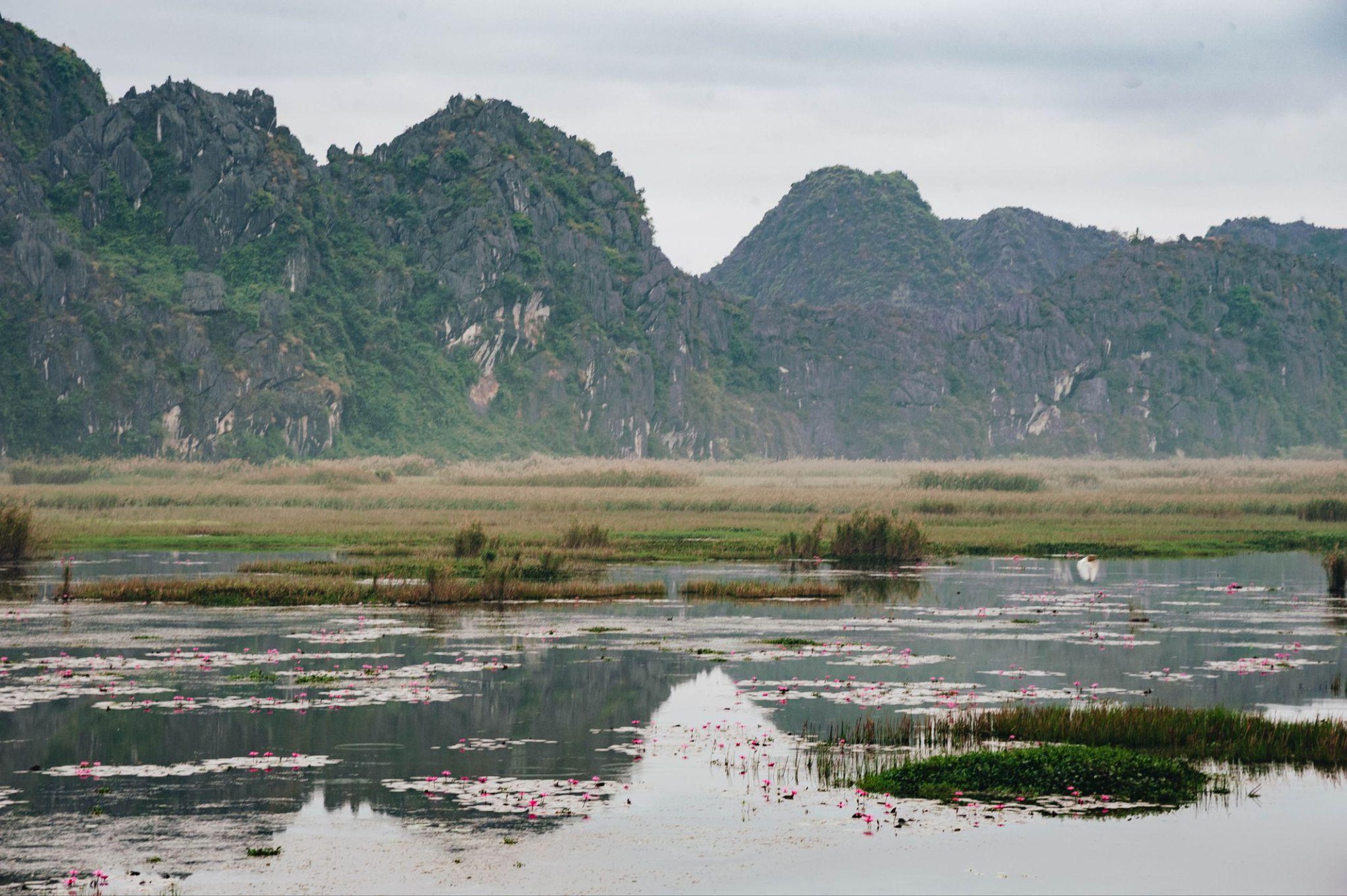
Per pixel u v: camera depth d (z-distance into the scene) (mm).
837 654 42812
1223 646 44781
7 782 27250
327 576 62094
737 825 24688
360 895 21266
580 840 23891
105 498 113000
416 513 105938
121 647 43031
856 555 76438
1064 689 37219
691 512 112688
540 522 96375
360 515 103062
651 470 160250
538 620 49938
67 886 21516
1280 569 71062
